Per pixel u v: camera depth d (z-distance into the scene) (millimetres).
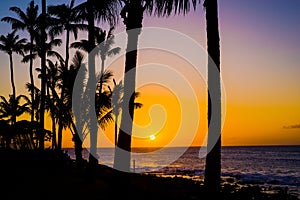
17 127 21375
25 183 15500
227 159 95875
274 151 158375
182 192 23703
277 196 28547
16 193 13164
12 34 43375
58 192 14133
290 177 48281
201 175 51688
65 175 20750
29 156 21031
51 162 22797
